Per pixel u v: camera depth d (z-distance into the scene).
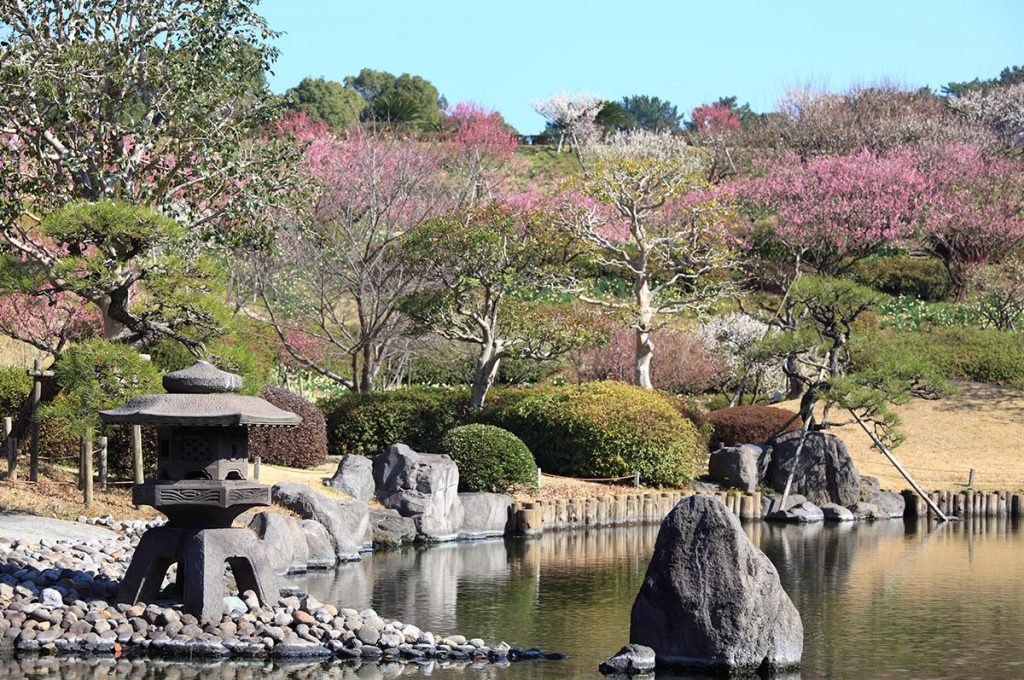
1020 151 59.19
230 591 12.73
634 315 29.28
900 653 11.78
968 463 30.80
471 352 34.44
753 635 10.65
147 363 15.75
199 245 19.92
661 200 29.39
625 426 24.97
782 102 59.81
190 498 11.32
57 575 12.52
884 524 25.03
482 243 24.64
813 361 27.61
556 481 24.53
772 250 44.03
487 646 11.43
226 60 19.28
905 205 43.91
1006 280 41.56
